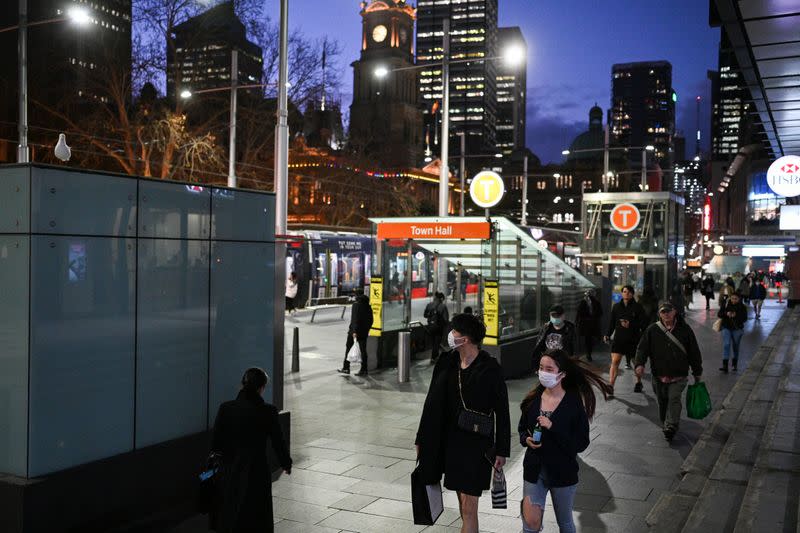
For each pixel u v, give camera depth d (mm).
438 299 17141
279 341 8695
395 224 16344
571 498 5219
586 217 34812
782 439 8836
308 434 10031
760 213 83938
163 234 7113
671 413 9453
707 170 123750
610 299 22766
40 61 37688
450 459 5102
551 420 5145
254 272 8250
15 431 5988
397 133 143750
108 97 37344
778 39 9641
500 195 18094
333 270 37656
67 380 6195
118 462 6566
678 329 9523
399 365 14328
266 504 5648
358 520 6723
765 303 42562
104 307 6523
